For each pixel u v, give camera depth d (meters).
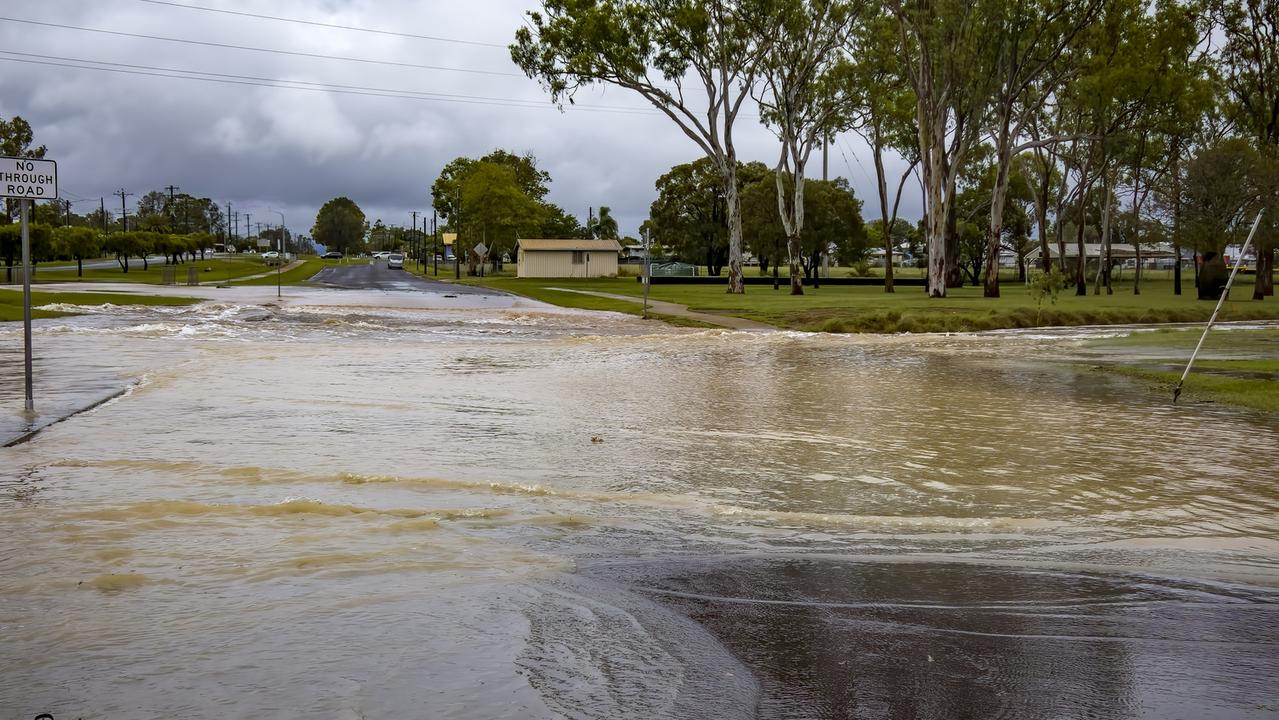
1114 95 51.78
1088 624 4.52
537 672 3.77
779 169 59.59
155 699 3.43
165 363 17.55
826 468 8.66
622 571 5.32
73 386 13.80
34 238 60.62
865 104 64.50
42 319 28.81
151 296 43.72
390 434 10.22
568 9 54.44
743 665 3.93
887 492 7.65
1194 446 10.04
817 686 3.71
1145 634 4.38
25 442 9.36
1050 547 6.03
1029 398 14.33
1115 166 63.81
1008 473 8.50
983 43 52.97
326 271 110.69
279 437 9.88
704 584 5.11
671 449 9.58
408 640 4.10
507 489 7.52
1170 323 38.19
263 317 32.88
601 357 21.44
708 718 3.37
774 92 59.31
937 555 5.80
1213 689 3.72
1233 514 6.97
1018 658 4.05
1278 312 42.28
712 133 57.91
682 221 108.44
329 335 26.33
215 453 8.88
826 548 5.94
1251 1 56.06
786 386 15.83
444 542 5.86
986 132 63.31
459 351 22.20
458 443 9.73
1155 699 3.62
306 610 4.48
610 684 3.67
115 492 7.14
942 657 4.06
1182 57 54.12
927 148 56.75
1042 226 65.81
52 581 4.89
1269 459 9.29
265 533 5.99
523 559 5.52
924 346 25.88
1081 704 3.56
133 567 5.17
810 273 101.19
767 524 6.55
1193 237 53.19
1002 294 63.78
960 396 14.54
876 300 52.75
